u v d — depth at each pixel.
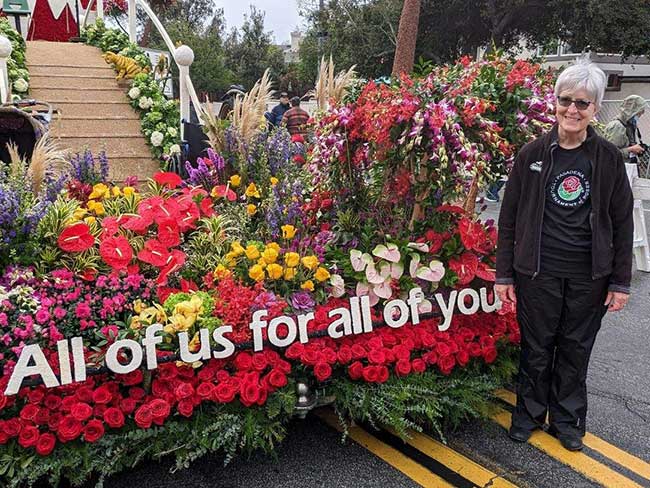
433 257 3.00
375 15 20.95
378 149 2.93
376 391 2.72
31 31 10.84
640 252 6.26
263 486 2.54
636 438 2.98
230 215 3.45
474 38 20.11
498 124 2.94
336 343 2.76
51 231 2.77
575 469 2.69
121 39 8.12
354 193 3.30
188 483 2.54
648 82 20.25
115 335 2.41
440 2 19.14
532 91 2.89
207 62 31.84
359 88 3.14
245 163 3.90
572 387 2.80
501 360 3.08
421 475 2.63
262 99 4.15
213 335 2.46
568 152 2.59
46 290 2.58
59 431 2.23
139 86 6.48
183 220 3.08
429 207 3.10
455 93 2.73
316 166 3.29
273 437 2.82
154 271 2.95
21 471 2.20
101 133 6.02
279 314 2.66
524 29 19.47
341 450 2.81
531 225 2.66
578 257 2.61
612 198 2.56
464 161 2.70
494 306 3.02
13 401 2.25
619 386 3.56
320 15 22.09
